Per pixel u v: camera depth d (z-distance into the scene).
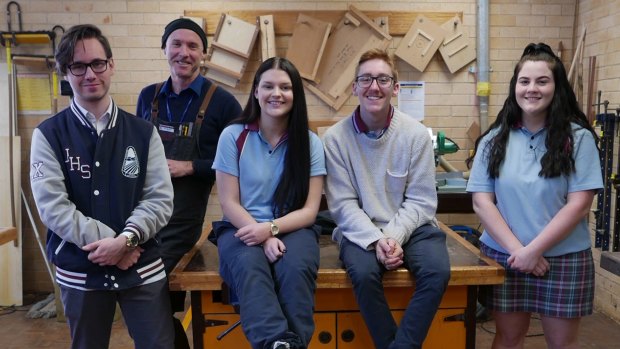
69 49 1.60
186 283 1.80
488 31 3.76
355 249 1.82
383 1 3.75
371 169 1.93
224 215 1.95
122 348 2.99
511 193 1.83
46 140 1.63
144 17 3.71
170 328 1.81
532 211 1.80
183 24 2.22
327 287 1.79
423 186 1.92
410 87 3.85
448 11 3.78
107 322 1.71
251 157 1.89
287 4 3.73
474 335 1.93
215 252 2.10
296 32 3.72
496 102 3.90
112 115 1.70
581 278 1.79
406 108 3.87
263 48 3.68
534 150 1.82
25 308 3.63
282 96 1.83
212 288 1.81
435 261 1.72
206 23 3.71
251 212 1.89
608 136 3.14
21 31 3.63
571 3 3.80
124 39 3.73
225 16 3.66
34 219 3.80
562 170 1.75
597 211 3.27
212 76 3.75
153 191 1.75
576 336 1.85
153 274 1.75
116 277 1.66
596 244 3.32
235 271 1.67
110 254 1.60
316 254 1.77
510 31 3.83
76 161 1.64
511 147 1.86
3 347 3.04
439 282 1.67
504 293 1.87
